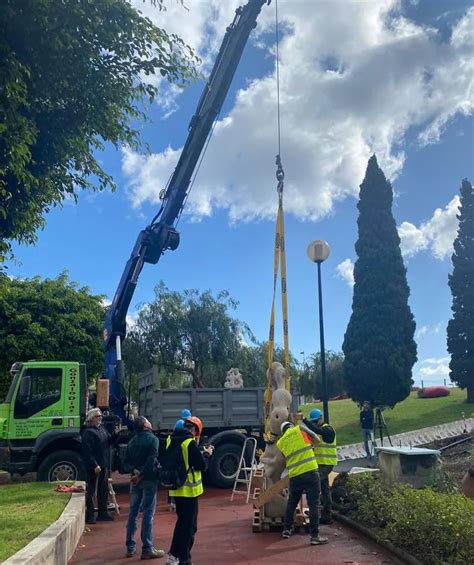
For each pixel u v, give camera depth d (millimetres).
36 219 8234
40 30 6520
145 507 7621
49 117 7543
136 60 7566
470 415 27172
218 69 13852
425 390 37062
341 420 29125
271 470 9328
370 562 7184
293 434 8570
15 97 6145
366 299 28719
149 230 14711
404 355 28016
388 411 30344
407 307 28812
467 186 35000
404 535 7246
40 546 5922
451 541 6473
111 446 12719
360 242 29812
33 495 9555
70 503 8922
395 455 9500
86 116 7668
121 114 8133
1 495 9648
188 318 27344
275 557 7480
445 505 7016
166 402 14055
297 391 15516
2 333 23109
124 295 14750
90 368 24625
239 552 7773
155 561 7414
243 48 13672
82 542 8469
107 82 7434
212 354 27141
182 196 14453
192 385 28531
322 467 9461
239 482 13742
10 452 12094
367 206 30125
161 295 27719
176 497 6902
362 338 28297
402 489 8680
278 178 10344
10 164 6348
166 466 6914
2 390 23125
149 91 7801
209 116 13898
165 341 26984
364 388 27797
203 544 8258
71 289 25609
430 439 21547
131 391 17484
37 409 12242
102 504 10125
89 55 7074
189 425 7207
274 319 10125
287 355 9828
